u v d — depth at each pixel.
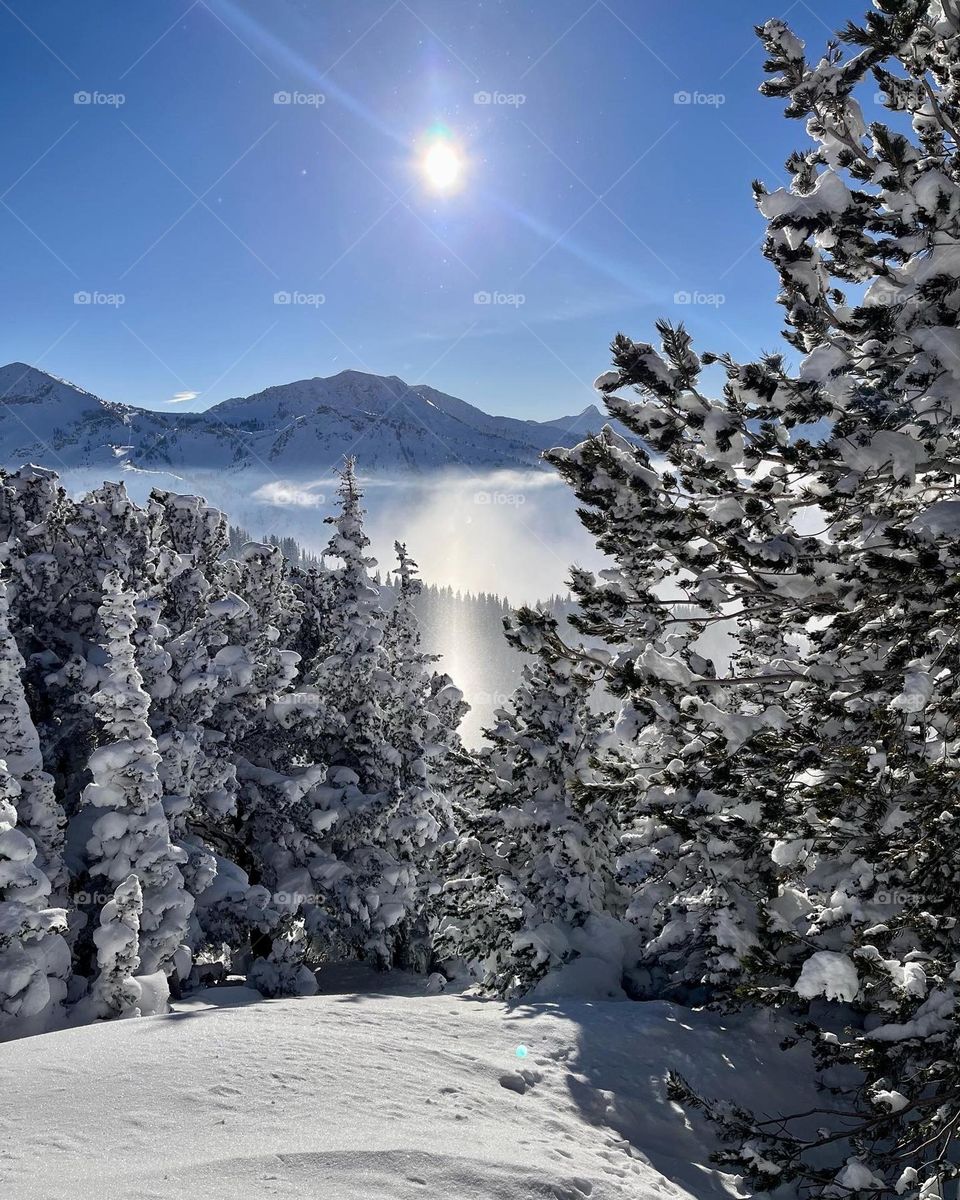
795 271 7.34
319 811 24.86
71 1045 8.68
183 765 20.95
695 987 15.35
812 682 8.31
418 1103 7.68
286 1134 6.27
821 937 10.12
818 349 6.99
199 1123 6.39
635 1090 9.88
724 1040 12.10
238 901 21.47
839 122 7.60
